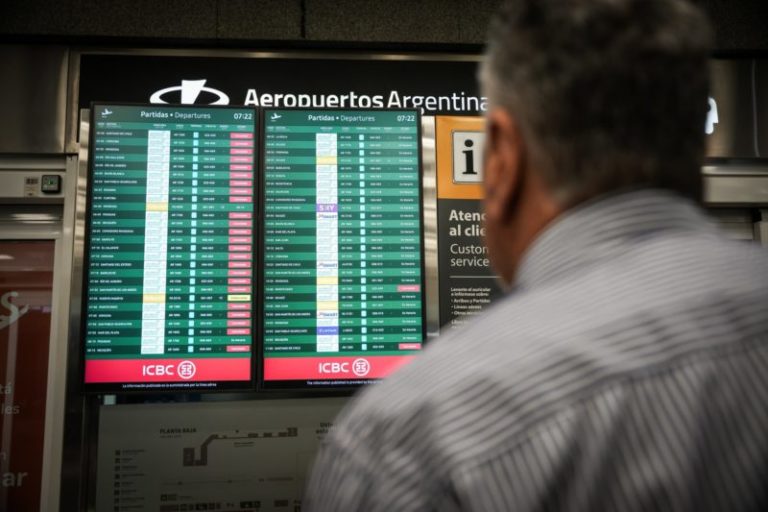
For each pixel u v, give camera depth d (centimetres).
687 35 49
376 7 246
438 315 209
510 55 54
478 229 218
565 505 39
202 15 238
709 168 249
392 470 43
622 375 41
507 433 41
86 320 190
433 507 41
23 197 229
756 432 41
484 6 249
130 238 195
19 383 230
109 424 199
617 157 49
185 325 193
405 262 203
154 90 231
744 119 251
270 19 240
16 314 235
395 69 239
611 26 49
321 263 201
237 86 233
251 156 203
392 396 47
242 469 202
